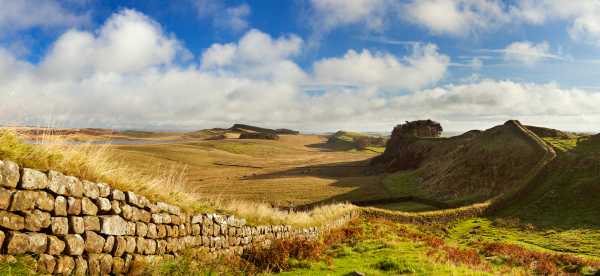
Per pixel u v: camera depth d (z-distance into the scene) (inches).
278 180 5846.5
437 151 6038.4
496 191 3400.6
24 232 239.8
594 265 859.4
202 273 396.8
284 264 573.0
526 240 1648.6
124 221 329.7
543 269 788.6
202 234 470.0
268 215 741.9
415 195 3759.8
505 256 916.6
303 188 4785.9
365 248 812.0
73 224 275.3
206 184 5241.1
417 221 2122.3
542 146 3720.5
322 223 1068.5
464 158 4254.4
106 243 306.0
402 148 7253.9
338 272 550.3
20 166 245.3
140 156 6806.1
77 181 284.8
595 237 1667.1
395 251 761.0
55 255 258.1
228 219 540.7
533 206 2559.1
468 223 2283.5
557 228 2007.9
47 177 259.1
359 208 1886.1
